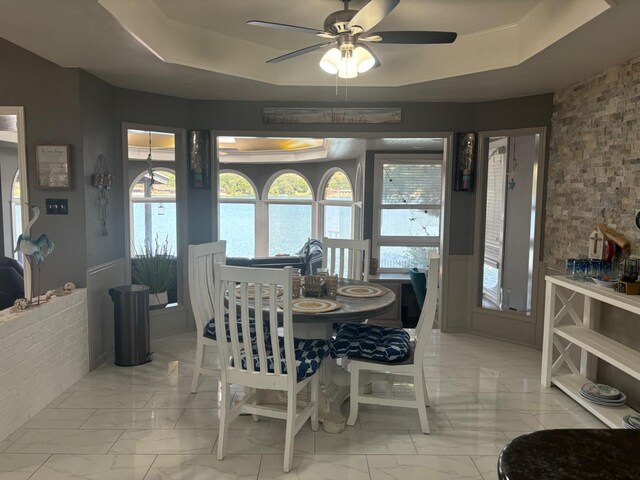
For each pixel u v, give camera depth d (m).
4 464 2.47
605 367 3.42
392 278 6.05
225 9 3.19
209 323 3.35
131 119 4.34
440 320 5.01
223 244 3.63
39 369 3.06
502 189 5.52
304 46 3.99
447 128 4.81
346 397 3.16
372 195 6.69
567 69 3.55
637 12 2.50
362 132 4.82
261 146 8.52
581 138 3.85
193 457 2.56
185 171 4.78
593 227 3.68
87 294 3.71
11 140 6.16
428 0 3.02
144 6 3.03
